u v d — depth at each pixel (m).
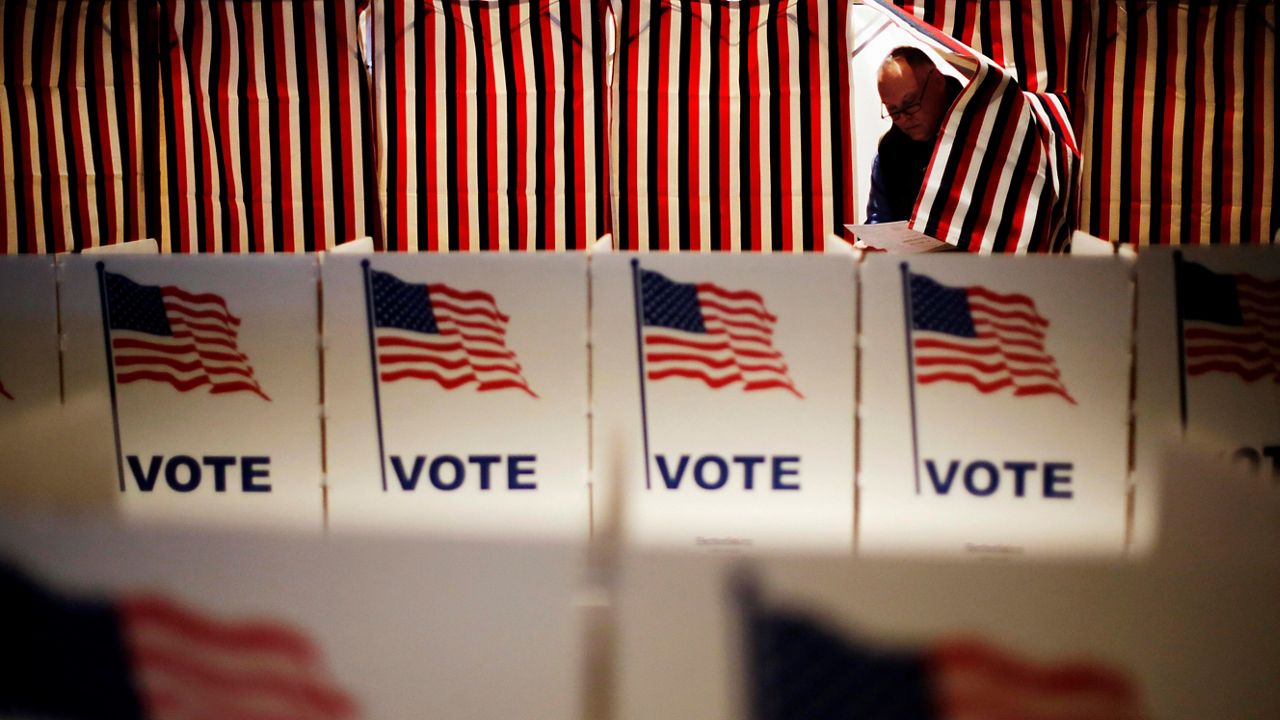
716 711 6.69
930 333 6.71
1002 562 6.71
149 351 6.75
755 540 6.75
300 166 13.53
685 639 6.70
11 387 6.77
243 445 6.77
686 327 6.73
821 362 6.72
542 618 6.71
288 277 6.73
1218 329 6.67
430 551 6.75
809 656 6.68
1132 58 13.34
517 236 13.46
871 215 11.71
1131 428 6.70
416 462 6.76
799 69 12.93
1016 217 9.10
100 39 13.35
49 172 13.60
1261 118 13.29
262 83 13.34
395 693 6.72
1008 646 6.69
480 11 12.92
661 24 12.84
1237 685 6.66
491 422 6.75
